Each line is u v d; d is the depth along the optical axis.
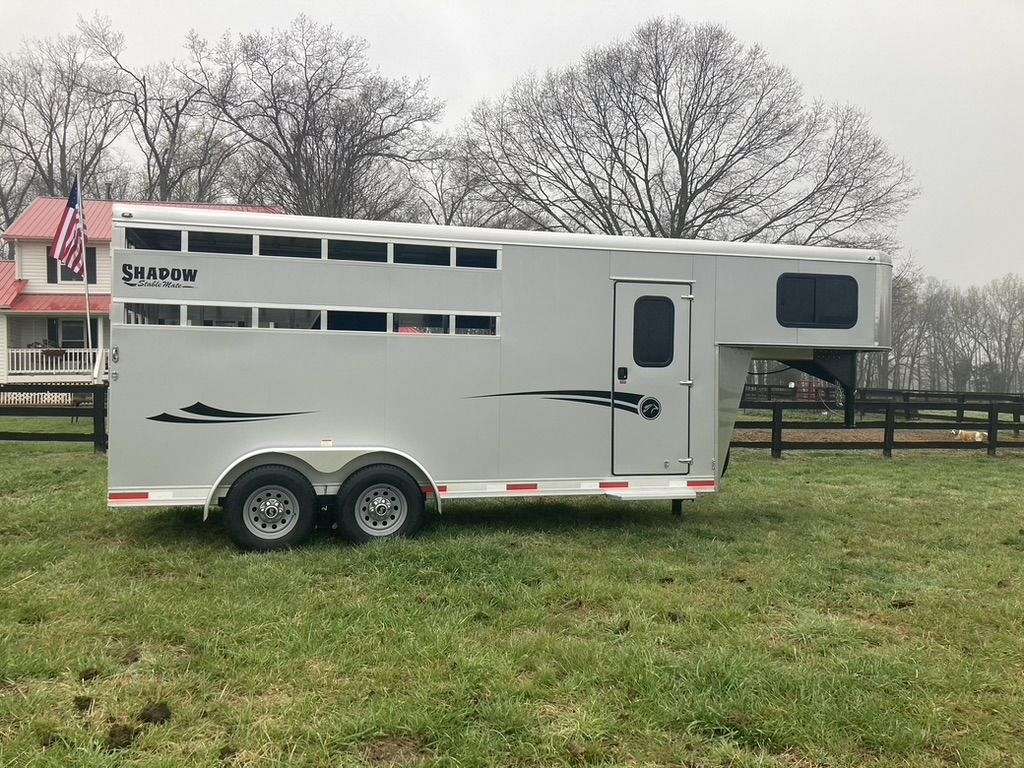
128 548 5.82
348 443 6.13
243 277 5.88
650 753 3.08
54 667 3.66
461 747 3.06
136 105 39.16
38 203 23.95
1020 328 62.28
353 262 6.09
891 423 13.06
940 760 3.10
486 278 6.38
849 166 31.28
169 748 3.00
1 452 10.77
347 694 3.47
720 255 6.91
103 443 10.86
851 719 3.34
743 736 3.22
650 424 6.80
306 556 5.66
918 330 62.03
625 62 32.38
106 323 23.11
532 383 6.50
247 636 4.11
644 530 6.89
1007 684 3.77
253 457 5.91
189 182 39.38
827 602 5.02
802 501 8.56
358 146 35.94
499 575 5.27
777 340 7.04
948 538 6.89
